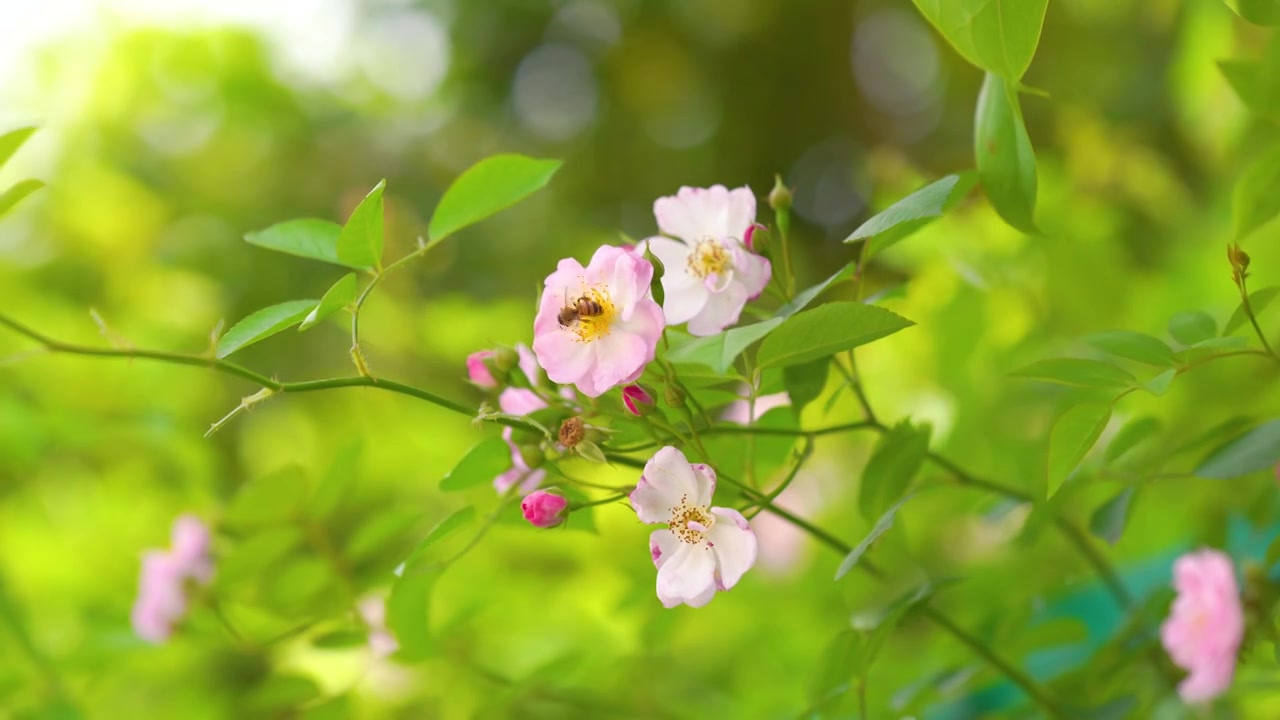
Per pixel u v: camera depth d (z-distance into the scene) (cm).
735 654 170
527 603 184
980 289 145
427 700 156
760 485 128
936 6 116
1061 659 145
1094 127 221
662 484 116
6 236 269
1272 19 121
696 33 448
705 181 453
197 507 193
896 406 180
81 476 202
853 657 125
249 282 325
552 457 125
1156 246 214
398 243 212
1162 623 133
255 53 341
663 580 116
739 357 122
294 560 136
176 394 213
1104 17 323
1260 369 143
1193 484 145
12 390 196
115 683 165
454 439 210
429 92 433
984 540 170
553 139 449
